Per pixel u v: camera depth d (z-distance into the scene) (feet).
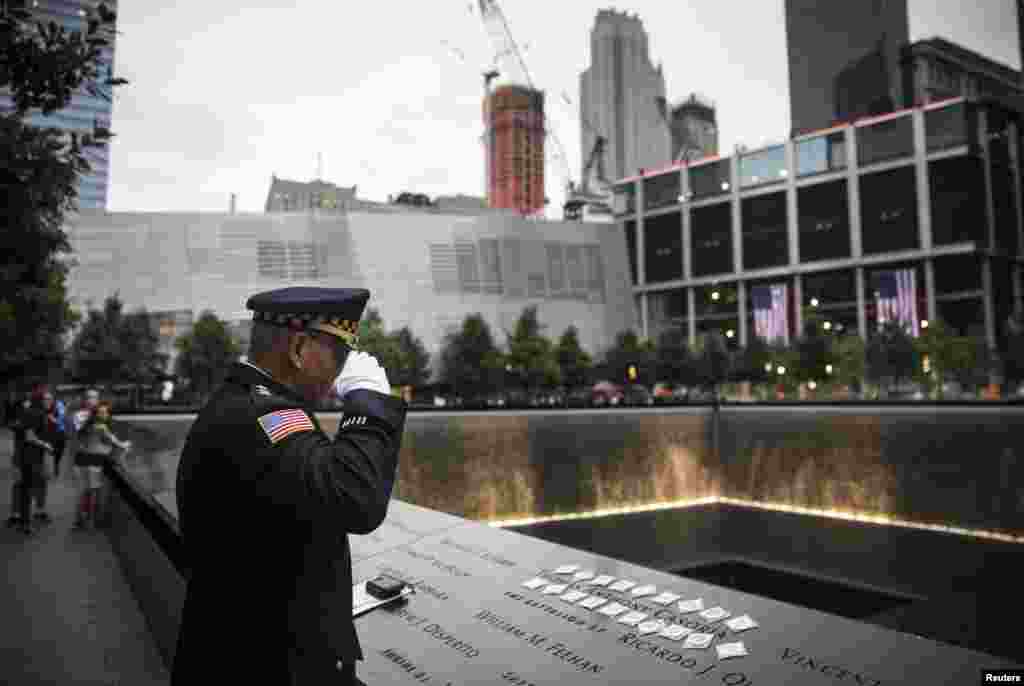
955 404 89.92
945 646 5.14
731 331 273.33
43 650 15.92
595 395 239.30
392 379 242.17
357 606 7.70
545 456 92.99
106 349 185.37
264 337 5.08
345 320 5.09
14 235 11.91
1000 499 81.76
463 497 82.43
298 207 515.09
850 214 398.01
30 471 30.99
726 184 440.04
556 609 6.96
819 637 5.56
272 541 4.41
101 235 287.07
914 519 90.33
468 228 348.79
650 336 468.34
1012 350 250.57
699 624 6.15
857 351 237.86
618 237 397.60
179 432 47.85
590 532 95.66
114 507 27.63
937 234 370.32
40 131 11.26
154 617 16.46
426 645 6.61
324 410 71.20
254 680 4.35
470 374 254.06
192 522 4.74
